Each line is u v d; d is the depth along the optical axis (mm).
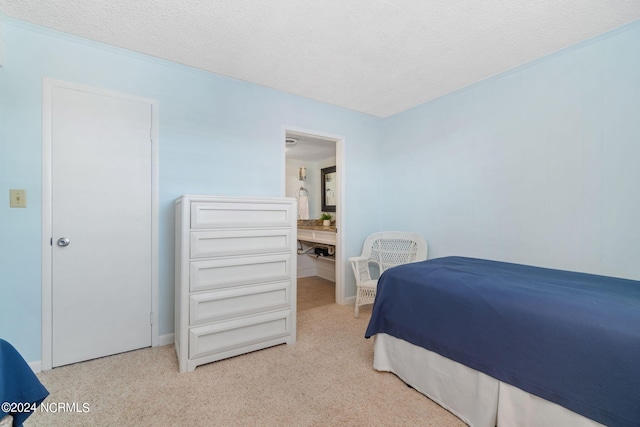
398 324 1693
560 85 2020
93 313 1952
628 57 1729
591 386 978
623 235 1758
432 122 2947
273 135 2717
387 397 1561
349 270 3293
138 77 2098
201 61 2209
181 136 2264
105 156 1988
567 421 1040
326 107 3070
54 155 1834
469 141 2602
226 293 1939
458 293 1423
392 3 1562
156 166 2164
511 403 1195
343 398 1549
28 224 1773
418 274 1686
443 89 2699
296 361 1948
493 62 2199
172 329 2236
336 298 3301
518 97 2250
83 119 1917
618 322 976
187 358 1803
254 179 2609
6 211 1721
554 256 2055
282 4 1578
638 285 1396
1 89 1701
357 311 2826
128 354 2031
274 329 2145
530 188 2184
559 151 2027
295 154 4711
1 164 1708
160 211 2186
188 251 1808
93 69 1945
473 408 1325
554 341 1076
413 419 1391
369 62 2211
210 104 2385
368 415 1416
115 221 2023
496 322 1252
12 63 1725
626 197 1745
